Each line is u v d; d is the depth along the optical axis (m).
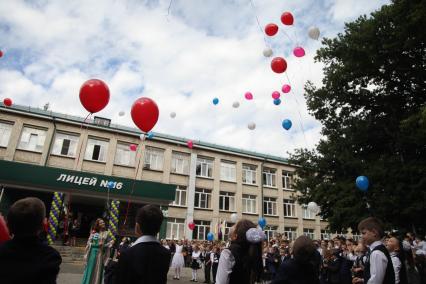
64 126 23.88
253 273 3.02
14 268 1.82
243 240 3.12
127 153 25.72
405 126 11.05
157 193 21.52
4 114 22.34
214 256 13.17
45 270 1.88
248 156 31.23
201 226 27.12
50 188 19.61
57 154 23.14
